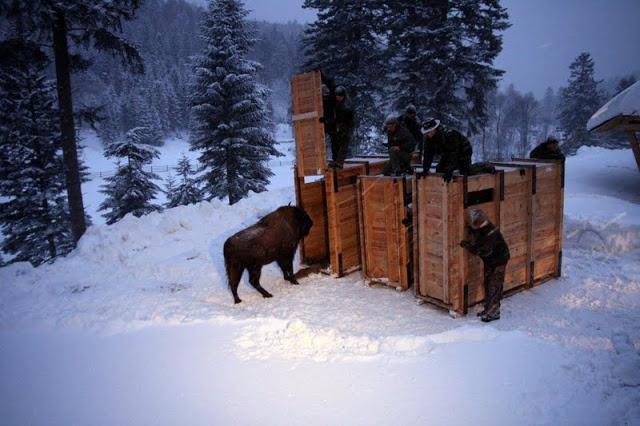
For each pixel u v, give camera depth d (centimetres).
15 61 1285
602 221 942
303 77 757
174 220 1084
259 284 751
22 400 422
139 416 384
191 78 2173
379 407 379
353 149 2347
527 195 699
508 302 683
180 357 493
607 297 680
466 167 621
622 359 439
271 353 488
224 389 419
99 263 909
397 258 734
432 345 489
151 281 820
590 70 4069
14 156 1830
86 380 455
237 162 2094
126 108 7894
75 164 1335
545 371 432
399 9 2219
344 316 653
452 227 625
